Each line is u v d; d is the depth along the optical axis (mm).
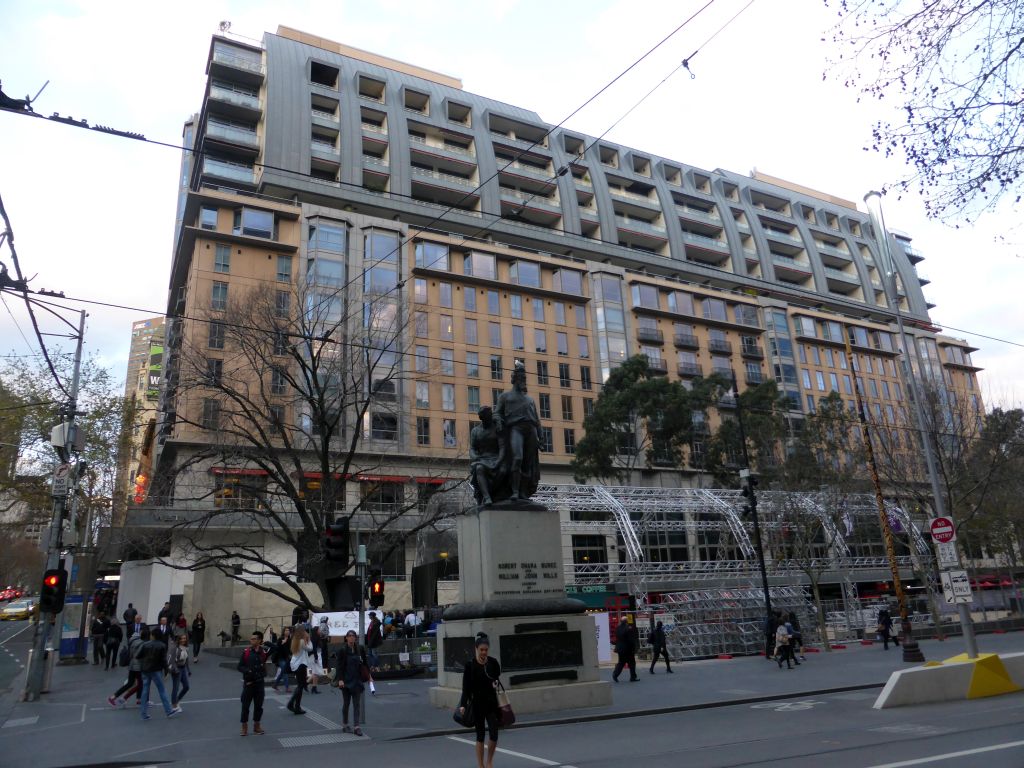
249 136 55594
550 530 14438
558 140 70688
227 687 18922
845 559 38344
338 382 32875
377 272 53469
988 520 40781
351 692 12211
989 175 7195
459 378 55000
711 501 34938
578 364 61250
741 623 27875
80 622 27328
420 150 61406
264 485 31172
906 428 34562
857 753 8680
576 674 13867
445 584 40969
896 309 20031
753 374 70000
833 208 91812
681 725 11930
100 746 11414
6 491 36281
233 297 31188
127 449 36812
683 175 78875
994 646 25312
